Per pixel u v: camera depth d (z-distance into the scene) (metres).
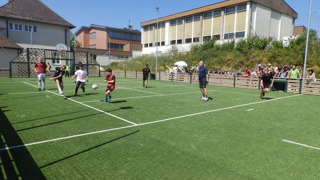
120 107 8.80
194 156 4.17
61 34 35.19
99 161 3.90
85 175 3.41
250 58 26.80
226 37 34.16
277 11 35.44
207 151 4.43
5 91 12.88
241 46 29.50
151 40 48.47
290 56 24.91
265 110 8.67
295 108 9.16
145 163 3.85
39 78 13.39
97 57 49.03
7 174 3.39
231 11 33.28
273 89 15.59
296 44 26.92
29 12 32.91
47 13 34.75
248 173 3.56
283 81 15.02
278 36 36.31
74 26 35.94
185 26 40.91
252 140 5.14
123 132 5.57
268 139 5.23
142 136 5.29
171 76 24.30
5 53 29.02
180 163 3.87
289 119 7.23
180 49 39.88
